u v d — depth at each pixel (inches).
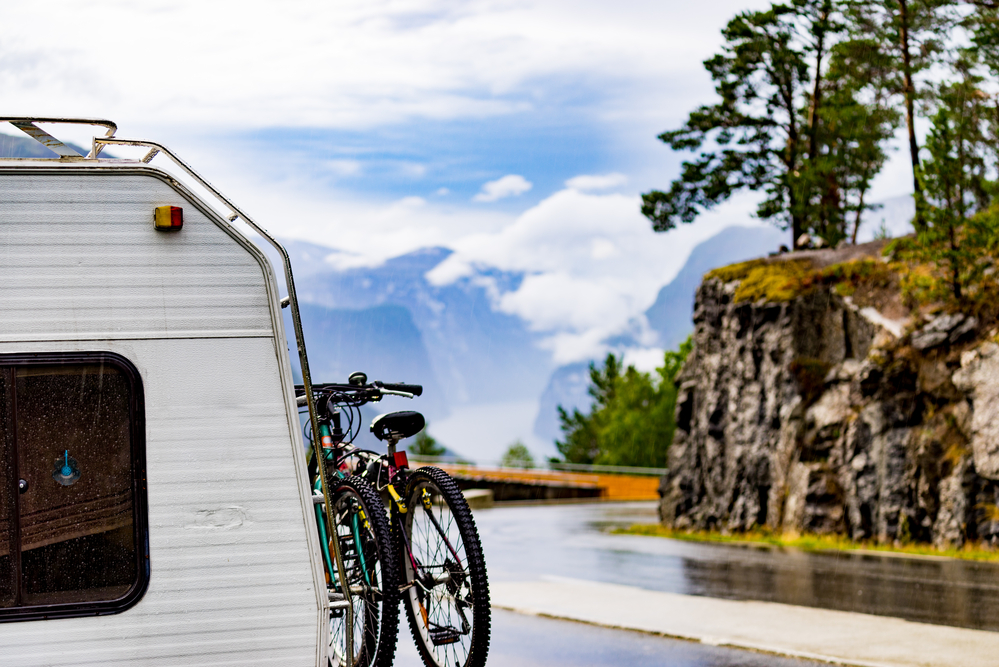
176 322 169.2
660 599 396.8
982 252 748.0
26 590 162.1
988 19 850.1
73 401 165.2
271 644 167.0
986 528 646.5
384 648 198.5
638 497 1802.4
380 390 231.3
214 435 168.7
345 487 214.7
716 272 998.4
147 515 165.0
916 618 352.5
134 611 163.2
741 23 1159.6
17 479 162.9
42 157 165.5
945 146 778.2
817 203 1139.9
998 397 662.5
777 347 872.3
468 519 199.2
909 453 717.9
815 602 395.5
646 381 3878.0
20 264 164.4
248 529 168.1
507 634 323.3
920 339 746.8
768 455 856.9
